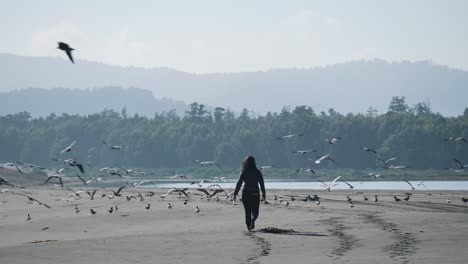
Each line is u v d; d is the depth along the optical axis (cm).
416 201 8306
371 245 3700
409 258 3153
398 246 3622
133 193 13412
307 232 4531
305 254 3419
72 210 7931
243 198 4681
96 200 9994
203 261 3269
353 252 3438
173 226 5584
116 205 7906
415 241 3819
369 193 11562
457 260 3050
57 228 5881
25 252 3709
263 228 4769
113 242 4109
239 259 3306
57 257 3500
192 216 6450
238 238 4203
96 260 3372
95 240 4269
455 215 5616
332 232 4481
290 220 5619
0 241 5078
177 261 3288
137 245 3947
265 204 7894
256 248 3703
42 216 7288
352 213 6225
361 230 4547
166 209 7306
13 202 10438
